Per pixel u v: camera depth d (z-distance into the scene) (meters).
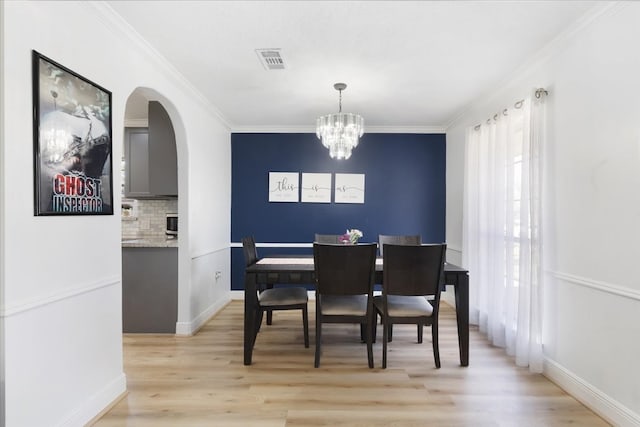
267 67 2.79
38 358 1.56
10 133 1.42
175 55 2.58
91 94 1.87
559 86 2.33
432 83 3.11
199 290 3.56
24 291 1.48
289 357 2.76
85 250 1.84
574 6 1.93
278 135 4.75
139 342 3.09
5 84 1.40
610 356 1.90
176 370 2.52
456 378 2.40
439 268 2.53
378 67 2.78
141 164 4.17
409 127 4.66
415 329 3.47
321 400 2.11
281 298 2.90
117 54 2.15
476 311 3.55
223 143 4.42
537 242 2.45
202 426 1.84
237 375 2.44
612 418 1.86
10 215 1.42
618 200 1.85
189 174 3.29
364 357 2.76
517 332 2.62
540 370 2.45
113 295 2.08
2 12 1.39
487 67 2.76
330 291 2.57
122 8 1.97
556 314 2.36
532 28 2.17
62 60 1.69
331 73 2.91
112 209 2.05
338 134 3.15
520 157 2.85
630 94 1.78
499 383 2.33
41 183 1.55
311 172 4.73
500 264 3.00
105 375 2.01
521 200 2.61
